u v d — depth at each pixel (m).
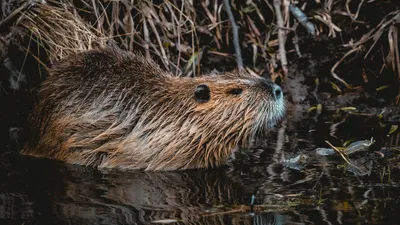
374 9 16.62
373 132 13.15
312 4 16.84
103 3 15.24
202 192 9.66
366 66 16.16
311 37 16.48
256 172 10.73
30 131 12.02
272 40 16.61
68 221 8.21
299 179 10.22
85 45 14.20
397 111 14.66
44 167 11.05
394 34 15.73
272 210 8.70
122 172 11.09
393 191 9.48
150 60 12.65
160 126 11.55
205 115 11.66
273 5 16.56
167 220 8.30
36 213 8.52
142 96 11.71
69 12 14.35
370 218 8.31
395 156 11.50
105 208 8.78
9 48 13.91
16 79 13.77
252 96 11.76
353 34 16.56
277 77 15.96
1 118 13.57
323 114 14.76
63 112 11.60
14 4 13.99
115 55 12.07
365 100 15.45
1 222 8.16
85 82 11.70
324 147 12.15
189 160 11.57
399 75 15.56
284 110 12.12
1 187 9.77
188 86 11.85
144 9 15.28
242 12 16.55
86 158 11.45
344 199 9.13
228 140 11.77
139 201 9.14
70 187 9.85
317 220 8.27
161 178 10.69
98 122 11.49
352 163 11.09
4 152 11.91
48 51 13.96
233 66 15.87
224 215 8.51
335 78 15.93
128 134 11.48
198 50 15.32
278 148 12.17
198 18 16.28
